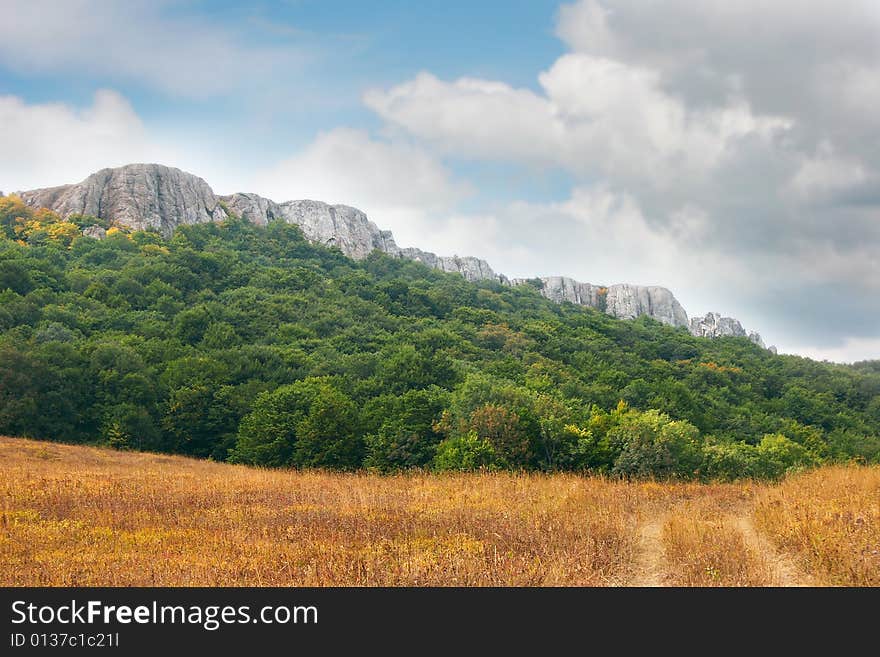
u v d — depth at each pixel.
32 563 13.50
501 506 20.05
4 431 56.38
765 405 103.94
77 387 62.97
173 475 31.91
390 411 58.66
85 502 20.52
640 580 12.59
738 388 110.56
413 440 52.06
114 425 58.19
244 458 56.53
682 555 13.52
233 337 91.00
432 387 67.69
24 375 58.88
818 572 12.45
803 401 105.94
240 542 15.24
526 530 15.71
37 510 18.98
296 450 55.59
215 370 70.38
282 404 59.31
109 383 63.97
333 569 12.80
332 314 121.19
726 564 12.69
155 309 108.94
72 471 31.55
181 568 13.12
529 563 12.95
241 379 74.00
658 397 80.31
